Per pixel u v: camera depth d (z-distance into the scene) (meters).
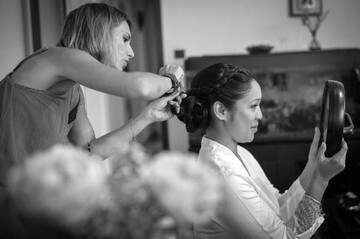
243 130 1.05
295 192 1.14
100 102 2.88
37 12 2.42
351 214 1.58
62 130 1.05
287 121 3.44
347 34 3.87
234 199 0.96
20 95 0.99
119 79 0.95
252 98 1.03
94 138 1.29
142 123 1.18
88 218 0.45
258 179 1.15
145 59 7.20
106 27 1.10
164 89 1.02
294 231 1.02
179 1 3.83
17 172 0.43
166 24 3.85
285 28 3.84
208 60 3.32
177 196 0.42
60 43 1.14
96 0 2.91
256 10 3.83
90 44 1.10
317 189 1.03
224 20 3.84
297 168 3.20
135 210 0.45
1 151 0.96
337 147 0.99
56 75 1.02
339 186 2.42
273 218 0.99
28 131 0.98
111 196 0.46
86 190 0.42
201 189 0.44
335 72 3.40
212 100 1.06
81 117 1.26
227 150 1.04
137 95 0.95
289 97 3.43
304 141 3.22
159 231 0.45
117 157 0.51
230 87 1.02
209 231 1.04
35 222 0.47
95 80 0.97
